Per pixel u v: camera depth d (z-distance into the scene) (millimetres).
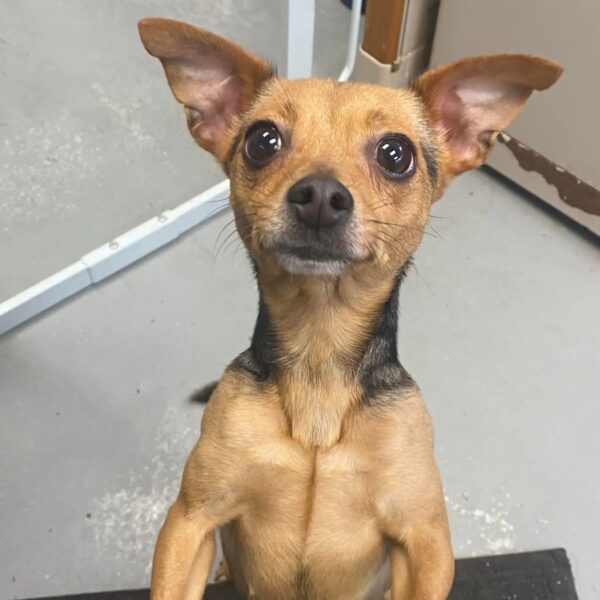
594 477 358
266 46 505
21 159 461
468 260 432
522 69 229
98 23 529
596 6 374
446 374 388
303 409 234
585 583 329
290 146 220
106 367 389
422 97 244
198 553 247
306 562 242
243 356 253
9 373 385
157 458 360
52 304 407
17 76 499
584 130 409
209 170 460
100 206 444
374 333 238
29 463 357
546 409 378
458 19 438
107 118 482
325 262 209
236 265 427
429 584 229
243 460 233
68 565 331
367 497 234
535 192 450
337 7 542
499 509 348
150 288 417
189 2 534
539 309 414
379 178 219
